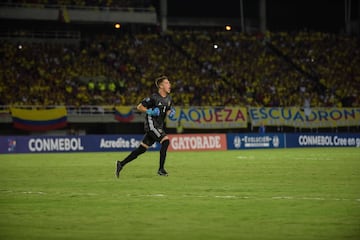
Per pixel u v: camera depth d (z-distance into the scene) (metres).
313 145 89.44
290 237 14.33
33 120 89.56
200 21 129.62
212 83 103.50
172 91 100.44
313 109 97.00
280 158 55.16
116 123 99.75
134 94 97.88
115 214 18.23
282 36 119.00
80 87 96.88
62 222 16.73
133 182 29.52
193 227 15.84
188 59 109.25
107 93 97.50
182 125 92.50
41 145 74.31
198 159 54.34
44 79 97.06
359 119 98.25
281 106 100.69
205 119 93.88
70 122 92.06
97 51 106.19
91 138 77.31
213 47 113.12
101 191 25.11
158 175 34.25
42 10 106.38
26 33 108.81
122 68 103.44
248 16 132.12
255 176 33.31
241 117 95.44
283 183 28.72
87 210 19.16
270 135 86.38
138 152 32.22
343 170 38.22
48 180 31.39
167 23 128.25
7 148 72.12
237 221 16.80
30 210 19.22
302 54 114.94
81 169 40.78
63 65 101.12
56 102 93.06
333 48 117.19
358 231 15.11
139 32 122.69
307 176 33.22
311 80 108.25
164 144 32.56
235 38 116.31
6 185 28.47
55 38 109.19
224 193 24.11
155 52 108.94
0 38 106.12
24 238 14.37
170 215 17.98
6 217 17.70
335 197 22.47
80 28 119.19
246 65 109.62
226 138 82.75
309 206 19.81
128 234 14.82
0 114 88.56
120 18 111.00
